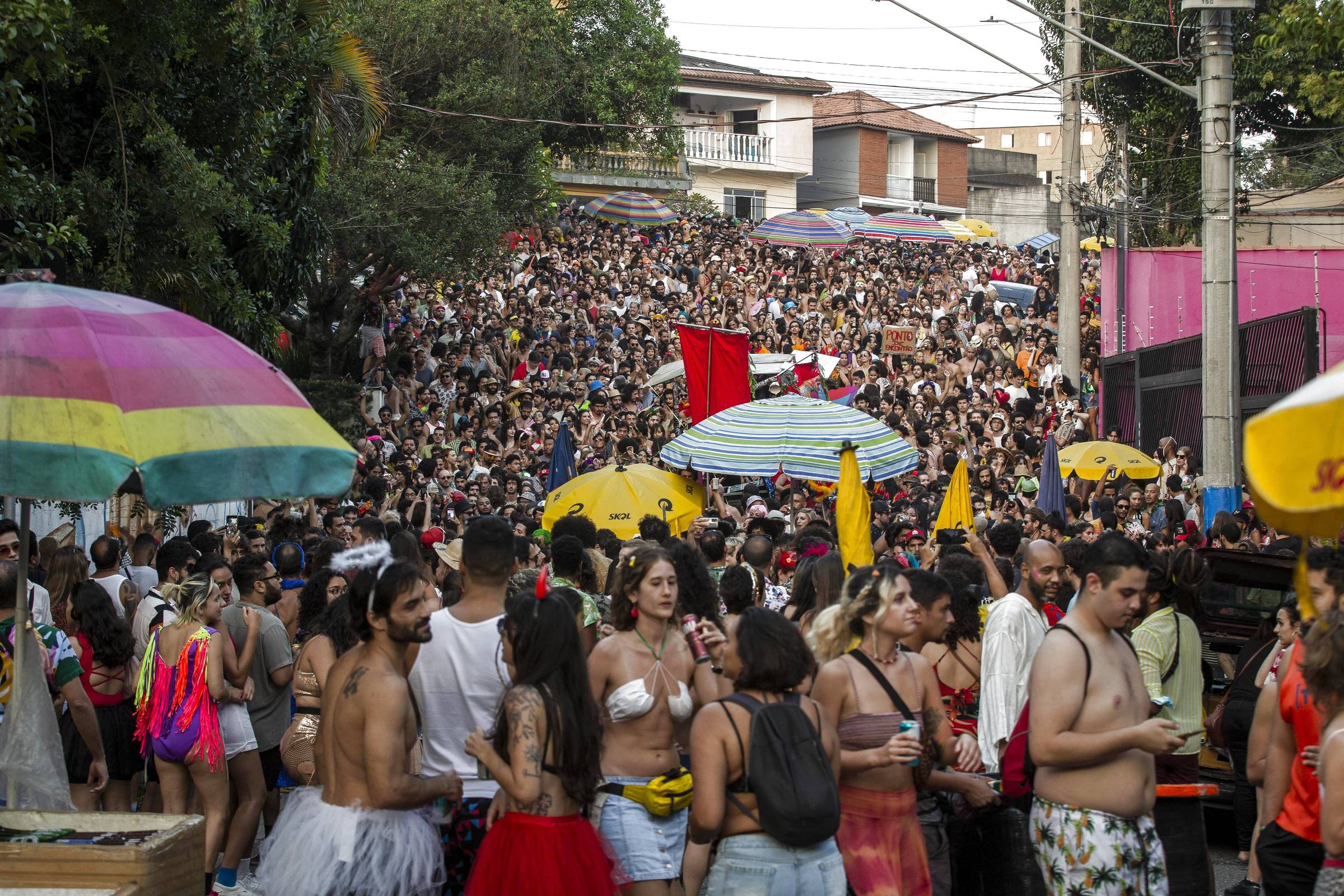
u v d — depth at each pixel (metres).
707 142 52.31
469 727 5.26
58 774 5.43
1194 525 14.17
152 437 4.20
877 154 57.34
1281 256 25.77
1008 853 5.44
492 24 23.06
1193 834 5.72
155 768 7.45
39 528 11.11
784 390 20.39
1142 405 23.23
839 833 4.93
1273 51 13.28
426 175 20.23
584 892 4.59
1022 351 28.50
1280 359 17.73
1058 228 60.72
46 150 10.03
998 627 6.05
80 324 4.41
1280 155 31.31
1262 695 5.62
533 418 20.41
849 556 8.15
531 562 8.26
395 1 22.59
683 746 5.89
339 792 4.82
